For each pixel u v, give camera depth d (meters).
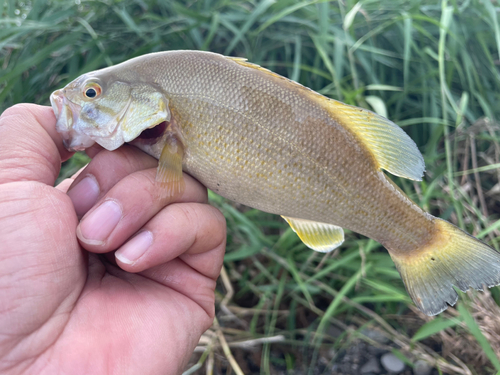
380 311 0.27
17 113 0.15
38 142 0.15
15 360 0.13
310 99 0.16
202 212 0.16
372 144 0.16
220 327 0.26
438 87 0.33
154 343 0.15
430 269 0.18
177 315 0.16
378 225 0.17
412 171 0.17
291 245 0.29
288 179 0.16
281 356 0.26
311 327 0.27
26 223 0.13
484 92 0.33
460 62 0.35
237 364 0.26
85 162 0.28
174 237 0.15
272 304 0.28
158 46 0.32
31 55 0.31
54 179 0.16
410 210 0.17
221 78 0.15
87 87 0.15
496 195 0.31
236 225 0.29
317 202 0.16
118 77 0.15
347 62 0.34
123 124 0.15
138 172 0.15
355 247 0.28
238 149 0.15
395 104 0.34
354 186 0.16
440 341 0.26
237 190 0.16
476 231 0.27
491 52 0.36
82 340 0.14
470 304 0.24
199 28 0.35
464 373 0.24
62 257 0.14
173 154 0.15
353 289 0.28
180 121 0.15
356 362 0.26
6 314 0.13
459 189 0.28
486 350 0.20
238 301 0.29
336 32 0.33
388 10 0.35
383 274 0.27
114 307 0.15
